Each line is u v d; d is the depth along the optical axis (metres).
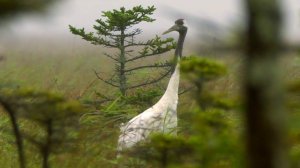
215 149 8.08
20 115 9.18
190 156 9.70
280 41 4.98
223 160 9.17
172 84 21.66
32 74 35.62
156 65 26.88
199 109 9.16
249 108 5.06
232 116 14.38
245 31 5.03
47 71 37.72
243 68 5.21
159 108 21.11
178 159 9.84
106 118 22.11
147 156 10.30
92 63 42.97
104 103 26.39
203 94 9.22
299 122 7.34
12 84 8.99
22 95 9.05
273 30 4.93
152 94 25.36
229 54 5.15
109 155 17.84
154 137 9.85
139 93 25.34
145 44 26.75
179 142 9.70
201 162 8.78
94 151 16.66
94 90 26.41
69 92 27.91
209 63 9.09
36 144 9.96
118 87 27.19
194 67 9.16
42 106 9.13
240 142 8.01
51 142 9.71
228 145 8.02
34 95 9.12
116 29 26.42
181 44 23.69
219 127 8.73
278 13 4.94
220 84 21.89
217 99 9.12
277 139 5.01
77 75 36.66
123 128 20.31
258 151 5.02
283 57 5.30
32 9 4.90
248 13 4.98
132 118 22.88
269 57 4.97
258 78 4.97
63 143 10.04
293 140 8.35
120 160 15.45
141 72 27.30
